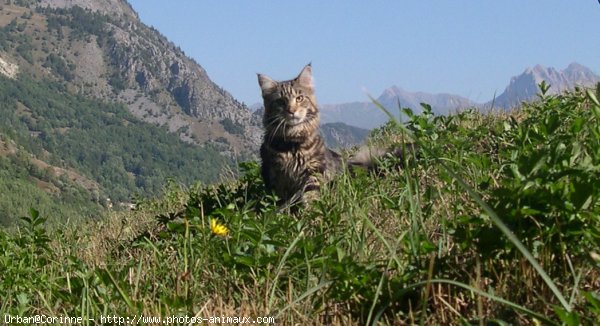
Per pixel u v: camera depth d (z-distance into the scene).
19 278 1.20
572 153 0.88
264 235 1.09
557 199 0.81
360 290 0.90
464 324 0.73
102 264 1.31
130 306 0.94
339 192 1.39
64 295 1.05
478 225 0.92
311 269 1.04
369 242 1.13
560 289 0.82
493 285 0.88
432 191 1.25
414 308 0.88
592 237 0.81
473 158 1.32
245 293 1.00
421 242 0.95
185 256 1.09
